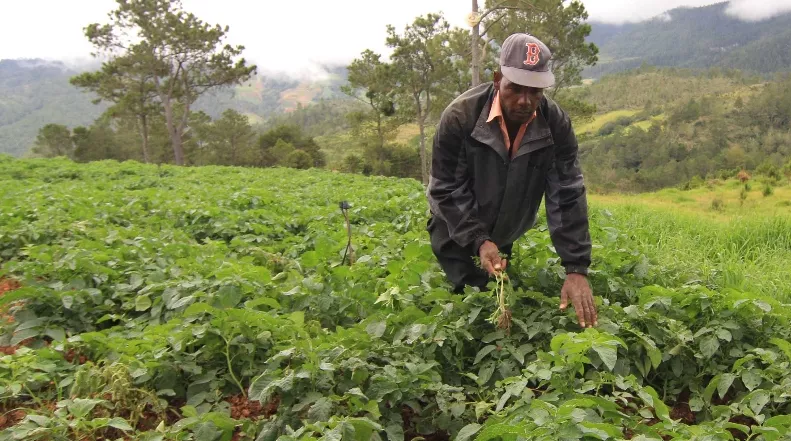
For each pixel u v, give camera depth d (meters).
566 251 3.78
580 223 3.79
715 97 114.62
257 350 3.76
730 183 29.94
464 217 3.85
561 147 3.81
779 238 8.79
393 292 4.30
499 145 3.71
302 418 3.07
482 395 3.48
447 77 38.00
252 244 7.20
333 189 14.27
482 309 4.04
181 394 3.61
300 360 3.39
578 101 33.28
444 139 3.82
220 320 3.67
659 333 3.86
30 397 3.60
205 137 60.81
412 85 38.66
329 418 2.92
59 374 3.67
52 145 58.34
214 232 7.70
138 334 4.05
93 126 59.41
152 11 39.34
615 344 3.19
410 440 3.31
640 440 2.63
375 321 3.90
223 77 42.94
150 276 4.92
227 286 4.16
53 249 5.61
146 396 3.39
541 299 4.11
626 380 3.31
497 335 3.81
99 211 8.35
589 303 3.68
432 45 35.19
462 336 3.82
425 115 39.75
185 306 4.34
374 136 47.66
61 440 3.01
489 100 3.73
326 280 4.92
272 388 3.08
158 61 41.34
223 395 3.57
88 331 4.41
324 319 4.35
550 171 3.88
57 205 8.79
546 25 30.38
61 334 4.21
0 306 4.41
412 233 6.78
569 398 3.14
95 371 3.47
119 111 43.94
